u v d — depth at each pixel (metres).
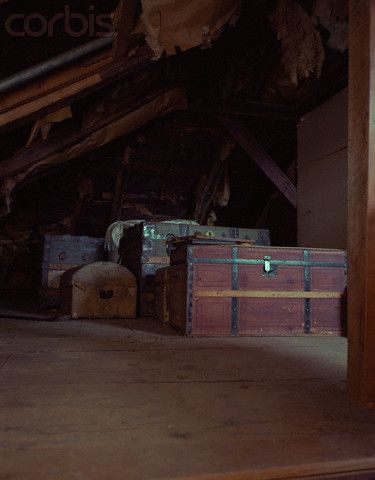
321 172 5.76
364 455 1.14
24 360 2.33
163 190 7.73
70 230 8.02
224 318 3.48
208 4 3.00
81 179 7.04
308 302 3.66
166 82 4.80
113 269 4.80
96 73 3.37
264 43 4.56
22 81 2.98
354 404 1.62
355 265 1.74
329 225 5.57
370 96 1.71
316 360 2.48
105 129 5.07
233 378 2.00
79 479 0.98
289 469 1.06
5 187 4.91
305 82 5.27
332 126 5.53
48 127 4.16
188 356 2.54
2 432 1.26
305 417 1.46
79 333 3.45
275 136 6.80
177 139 6.64
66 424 1.34
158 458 1.10
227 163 7.11
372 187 1.70
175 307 3.83
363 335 1.63
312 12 3.96
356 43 1.82
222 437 1.26
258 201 8.12
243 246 3.57
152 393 1.72
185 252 3.55
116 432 1.28
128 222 6.48
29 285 7.94
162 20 2.98
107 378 1.94
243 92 5.69
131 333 3.52
